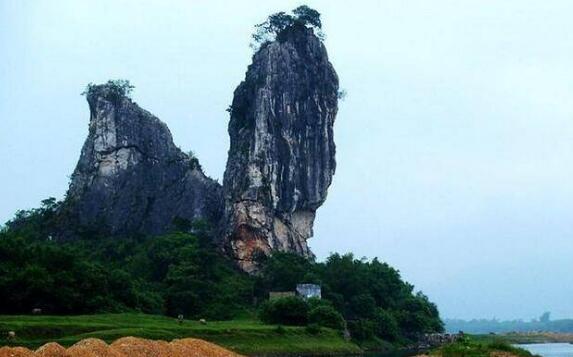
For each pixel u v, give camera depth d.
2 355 39.06
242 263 190.75
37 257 122.31
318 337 125.88
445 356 81.75
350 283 173.38
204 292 156.38
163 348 49.31
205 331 103.50
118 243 196.50
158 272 172.75
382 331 159.88
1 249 119.00
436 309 193.00
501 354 81.69
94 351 43.28
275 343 111.69
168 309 149.38
